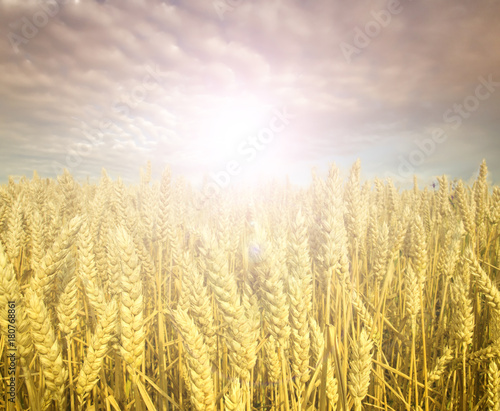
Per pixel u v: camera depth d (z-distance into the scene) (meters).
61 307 0.23
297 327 0.22
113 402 0.24
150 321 0.37
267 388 0.36
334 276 0.34
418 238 0.32
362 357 0.23
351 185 0.41
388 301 0.45
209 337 0.23
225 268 0.20
